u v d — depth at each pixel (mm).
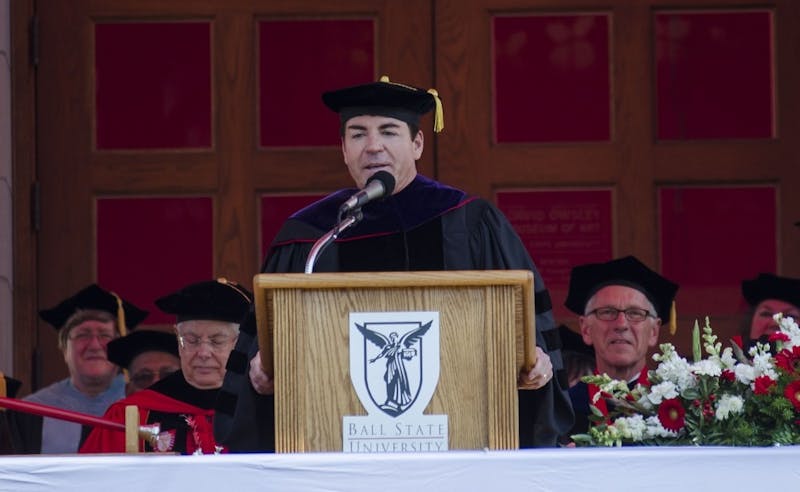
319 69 24438
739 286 24188
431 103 14023
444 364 9789
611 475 9297
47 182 24297
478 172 24281
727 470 9312
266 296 9891
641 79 24297
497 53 24391
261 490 9219
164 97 24422
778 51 24250
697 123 24344
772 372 11531
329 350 9805
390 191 11531
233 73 24391
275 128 24422
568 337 20531
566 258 24281
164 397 19438
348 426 9766
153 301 24250
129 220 24344
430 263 14398
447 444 9742
